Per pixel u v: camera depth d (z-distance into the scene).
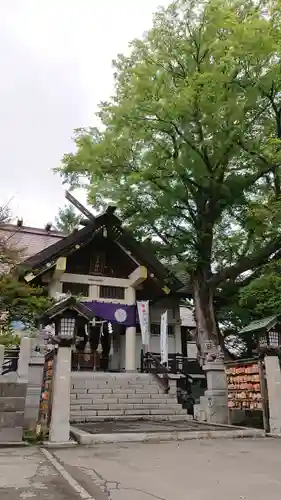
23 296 13.23
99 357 19.70
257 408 10.82
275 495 4.58
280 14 14.77
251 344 18.66
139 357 20.66
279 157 14.01
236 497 4.50
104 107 17.50
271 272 15.21
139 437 8.96
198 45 15.89
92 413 13.28
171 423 12.13
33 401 11.21
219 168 17.16
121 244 19.48
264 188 17.66
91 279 19.36
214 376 12.92
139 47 17.28
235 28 14.01
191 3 15.91
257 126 16.94
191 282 19.31
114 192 18.33
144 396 14.72
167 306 22.09
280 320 10.95
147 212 18.86
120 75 18.03
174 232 19.45
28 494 4.59
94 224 18.64
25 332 13.44
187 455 7.14
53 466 6.17
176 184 17.89
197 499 4.41
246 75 15.41
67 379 8.98
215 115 15.30
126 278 20.12
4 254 13.68
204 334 17.33
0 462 6.47
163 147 16.70
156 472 5.75
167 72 16.33
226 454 7.25
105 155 17.20
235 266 17.52
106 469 5.96
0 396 8.55
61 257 17.92
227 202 17.92
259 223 14.96
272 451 7.59
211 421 12.41
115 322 19.02
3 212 13.84
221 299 19.81
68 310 9.45
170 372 16.58
